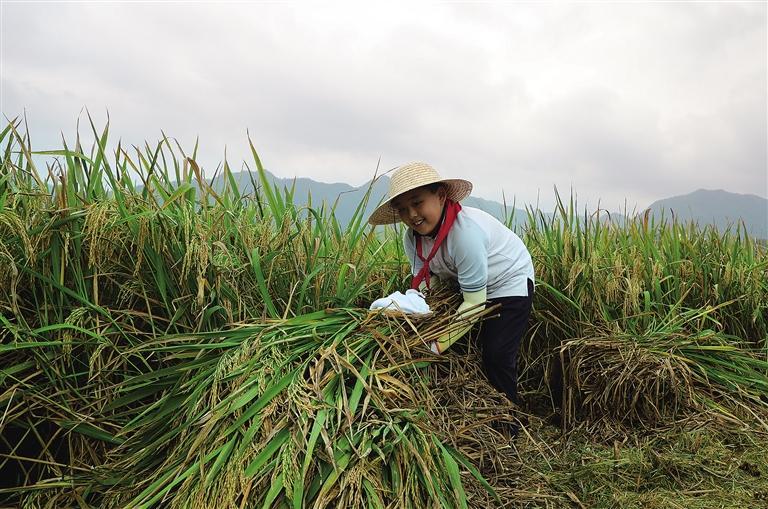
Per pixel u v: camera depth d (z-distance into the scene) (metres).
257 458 2.01
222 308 2.71
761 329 4.13
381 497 2.00
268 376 2.29
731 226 4.80
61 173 2.54
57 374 2.45
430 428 2.26
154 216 2.67
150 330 2.79
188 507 2.00
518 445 3.11
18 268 2.49
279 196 3.42
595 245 4.33
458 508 2.04
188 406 2.33
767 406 3.49
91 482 2.33
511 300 3.11
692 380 3.50
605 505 2.56
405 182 2.79
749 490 2.67
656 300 4.02
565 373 3.51
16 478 2.57
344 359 2.34
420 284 3.34
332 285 3.29
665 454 2.98
